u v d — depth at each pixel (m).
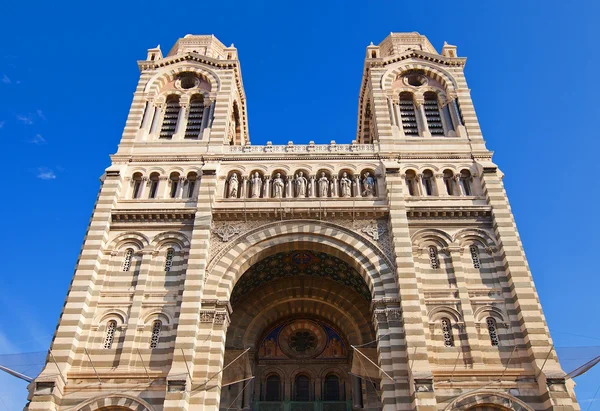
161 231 41.44
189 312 36.47
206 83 54.38
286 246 41.03
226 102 51.38
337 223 41.47
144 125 49.66
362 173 44.94
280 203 42.56
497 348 35.69
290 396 45.88
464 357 35.28
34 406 32.22
